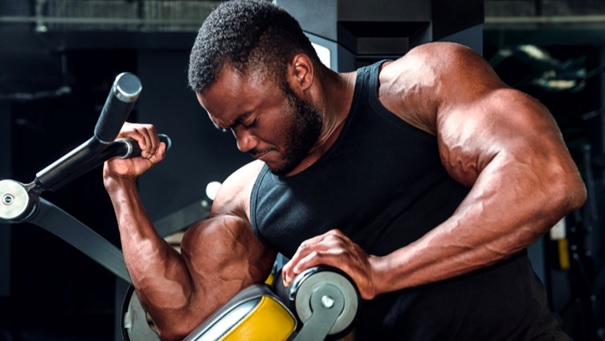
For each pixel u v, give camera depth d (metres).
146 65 6.51
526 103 1.06
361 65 1.60
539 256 4.30
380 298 1.18
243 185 1.39
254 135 1.13
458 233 1.00
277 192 1.26
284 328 0.97
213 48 1.09
